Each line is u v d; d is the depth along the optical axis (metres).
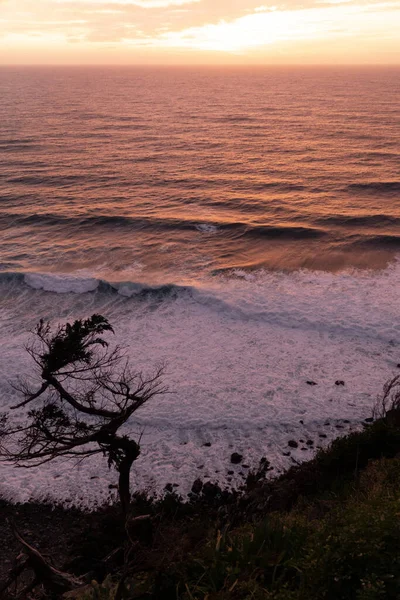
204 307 23.20
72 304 24.20
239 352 19.62
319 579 4.26
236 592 4.80
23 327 22.17
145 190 50.69
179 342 20.48
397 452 11.40
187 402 16.80
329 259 28.98
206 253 31.19
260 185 51.72
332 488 10.38
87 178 56.84
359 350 19.39
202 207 43.59
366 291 23.72
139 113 132.88
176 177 56.53
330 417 15.84
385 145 75.31
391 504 5.34
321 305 22.41
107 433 7.64
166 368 18.69
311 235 33.97
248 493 11.66
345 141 80.31
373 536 4.41
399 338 19.81
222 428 15.70
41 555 6.46
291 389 17.28
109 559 7.74
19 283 26.62
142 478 13.81
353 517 5.19
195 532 8.34
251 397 16.97
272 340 20.36
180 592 5.08
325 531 5.00
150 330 21.50
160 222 38.16
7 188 52.53
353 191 47.91
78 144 82.31
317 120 111.44
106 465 14.39
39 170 61.44
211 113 131.50
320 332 20.66
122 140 86.31
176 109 144.00
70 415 16.39
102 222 38.62
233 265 28.55
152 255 30.98
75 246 33.22
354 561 4.21
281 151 72.31
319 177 54.31
